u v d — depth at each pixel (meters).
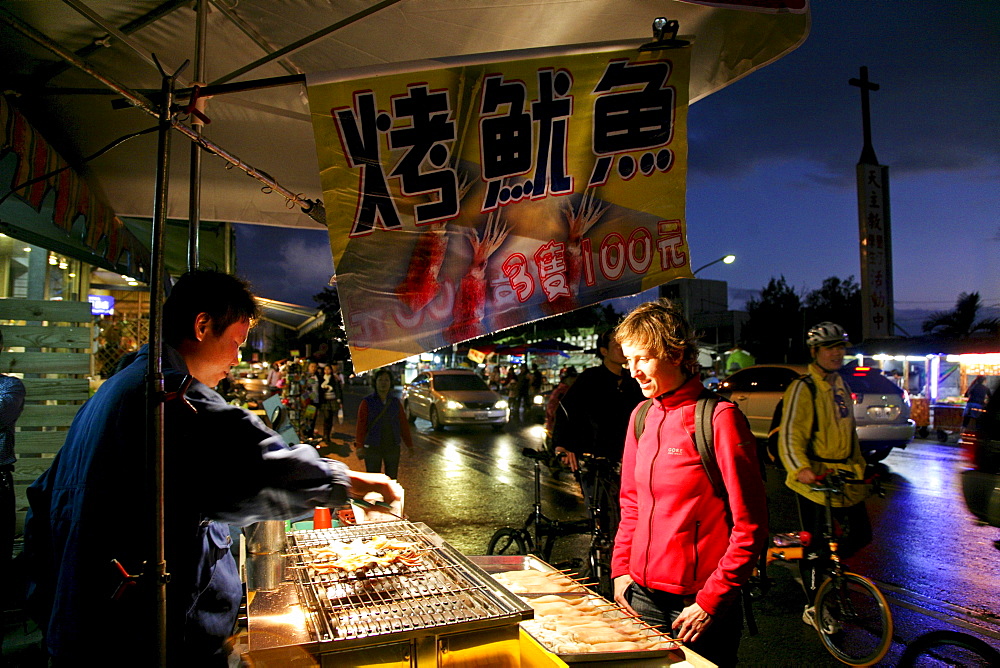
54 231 5.21
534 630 1.78
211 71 3.65
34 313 4.41
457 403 16.59
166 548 1.39
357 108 2.09
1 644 2.99
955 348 15.18
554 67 2.28
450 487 9.20
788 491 8.73
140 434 1.44
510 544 5.38
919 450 13.65
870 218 18.89
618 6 3.00
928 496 8.56
